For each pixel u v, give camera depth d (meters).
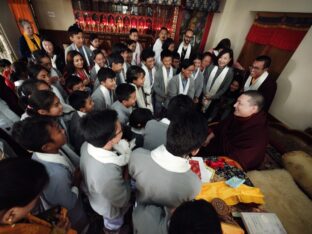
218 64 2.65
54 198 0.83
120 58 2.07
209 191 1.00
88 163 0.84
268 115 2.62
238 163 1.36
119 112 1.55
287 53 2.56
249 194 0.98
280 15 2.69
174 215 0.49
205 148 1.75
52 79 1.94
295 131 2.00
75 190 0.98
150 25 4.26
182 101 1.12
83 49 2.82
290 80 2.28
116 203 0.91
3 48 3.74
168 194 0.72
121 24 4.18
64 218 0.70
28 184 0.51
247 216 0.90
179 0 3.83
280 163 1.98
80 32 2.66
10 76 2.16
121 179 0.90
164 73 2.51
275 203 1.40
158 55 3.51
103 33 4.21
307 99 2.07
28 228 0.56
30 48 3.26
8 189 0.47
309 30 2.06
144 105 2.24
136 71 1.90
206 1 3.93
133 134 1.46
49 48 2.80
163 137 1.11
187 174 0.72
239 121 1.51
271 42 2.84
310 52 2.04
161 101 2.68
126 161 1.00
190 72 2.30
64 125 1.37
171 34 4.36
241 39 3.68
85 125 0.76
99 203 0.97
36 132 0.77
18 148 1.48
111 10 4.00
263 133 1.41
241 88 2.65
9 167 0.50
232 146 1.50
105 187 0.82
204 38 4.57
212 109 3.01
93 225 1.44
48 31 4.25
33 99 1.13
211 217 0.46
